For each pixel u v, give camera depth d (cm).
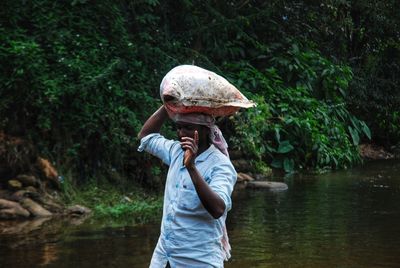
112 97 946
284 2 1420
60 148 908
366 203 912
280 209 866
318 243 692
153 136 394
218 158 354
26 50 873
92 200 889
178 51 1160
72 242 686
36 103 879
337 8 1551
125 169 964
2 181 863
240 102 358
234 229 752
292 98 1312
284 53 1391
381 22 1667
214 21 1242
